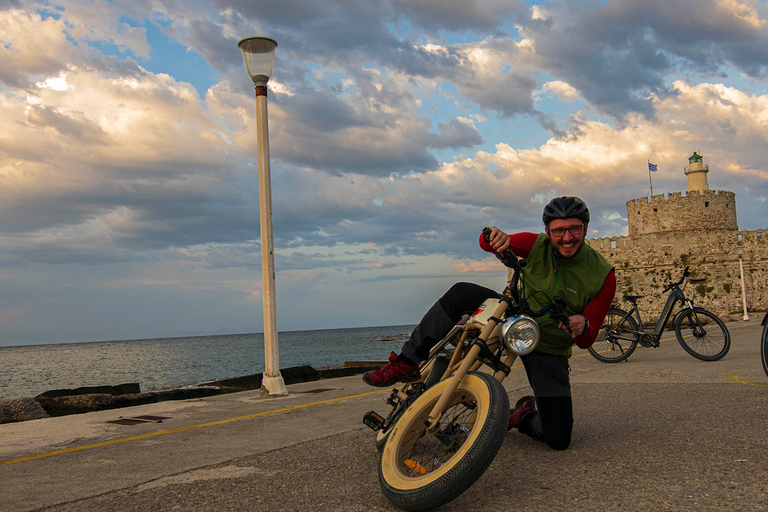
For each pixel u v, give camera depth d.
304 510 2.35
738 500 2.19
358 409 5.28
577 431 3.65
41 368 61.41
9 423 5.67
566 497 2.33
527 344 2.47
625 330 8.81
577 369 7.91
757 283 41.06
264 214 7.61
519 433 3.69
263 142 7.79
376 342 89.06
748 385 5.37
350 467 3.05
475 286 2.97
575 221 3.02
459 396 2.58
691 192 46.09
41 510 2.51
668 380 6.06
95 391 9.87
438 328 2.94
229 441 4.01
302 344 89.62
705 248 42.91
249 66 7.78
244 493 2.65
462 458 2.11
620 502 2.23
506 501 2.31
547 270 3.19
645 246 45.09
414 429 2.55
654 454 2.96
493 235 2.74
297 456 3.39
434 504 2.12
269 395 6.99
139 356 88.81
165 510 2.44
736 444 3.07
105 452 3.83
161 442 4.12
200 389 8.38
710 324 8.20
